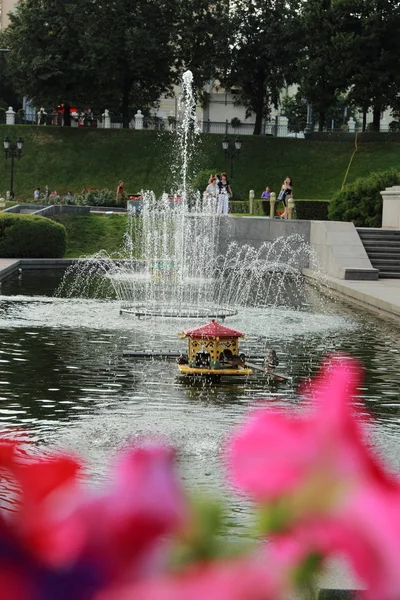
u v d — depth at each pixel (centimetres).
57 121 7350
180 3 6712
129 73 6738
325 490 61
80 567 56
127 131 6562
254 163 6334
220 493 589
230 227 3441
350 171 6175
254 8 6725
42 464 62
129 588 56
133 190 6194
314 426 65
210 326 1159
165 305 1930
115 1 6531
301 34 6588
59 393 987
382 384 1076
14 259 3053
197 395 1001
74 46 6631
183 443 762
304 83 6400
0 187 6234
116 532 58
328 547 59
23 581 56
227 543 63
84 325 1577
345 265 2708
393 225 3206
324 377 77
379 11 6191
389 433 816
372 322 1755
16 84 6894
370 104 6406
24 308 1825
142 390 1020
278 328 1619
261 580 57
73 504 59
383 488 61
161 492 60
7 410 892
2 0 9081
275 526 61
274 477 62
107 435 791
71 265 3128
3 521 58
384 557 58
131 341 1399
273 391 1036
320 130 6738
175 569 57
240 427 70
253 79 6825
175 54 6894
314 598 62
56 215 3859
